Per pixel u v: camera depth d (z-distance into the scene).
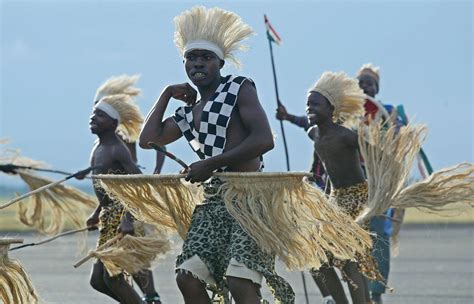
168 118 17.19
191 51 16.42
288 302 15.90
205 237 16.00
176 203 16.97
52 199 26.17
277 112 26.55
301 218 16.61
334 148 22.14
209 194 16.25
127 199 17.19
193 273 15.80
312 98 22.28
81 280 32.66
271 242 15.90
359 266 21.00
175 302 26.58
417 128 21.78
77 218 26.41
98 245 21.70
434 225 75.69
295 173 16.33
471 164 21.59
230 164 15.98
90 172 21.98
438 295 28.30
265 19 26.48
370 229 23.88
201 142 16.38
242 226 15.81
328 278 21.23
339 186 22.31
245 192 15.99
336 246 17.41
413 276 34.16
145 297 23.81
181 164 16.45
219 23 16.50
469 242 54.06
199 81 16.41
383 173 21.69
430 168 27.36
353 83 22.52
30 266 38.53
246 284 15.65
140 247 19.78
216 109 16.23
